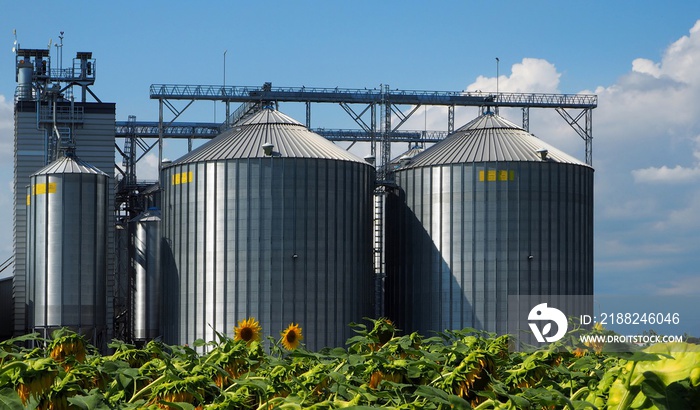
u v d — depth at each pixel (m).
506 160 80.88
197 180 80.31
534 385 7.41
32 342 83.50
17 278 94.25
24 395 6.26
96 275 84.31
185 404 6.62
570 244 81.88
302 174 79.00
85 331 83.12
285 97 95.62
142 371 8.16
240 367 8.87
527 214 80.50
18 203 96.06
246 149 80.06
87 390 7.20
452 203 81.56
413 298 83.50
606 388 4.88
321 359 9.02
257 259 77.81
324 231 79.12
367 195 83.50
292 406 6.11
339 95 95.69
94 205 84.62
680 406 3.92
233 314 77.56
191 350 9.06
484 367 7.06
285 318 77.25
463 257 80.69
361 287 81.62
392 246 88.31
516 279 79.62
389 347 8.42
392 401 6.72
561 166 82.00
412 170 84.50
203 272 79.25
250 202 78.44
